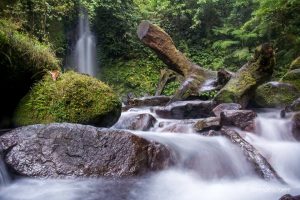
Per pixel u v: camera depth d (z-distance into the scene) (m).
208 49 17.03
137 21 16.53
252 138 5.16
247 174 4.14
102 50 15.88
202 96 8.92
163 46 9.67
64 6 10.84
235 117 5.34
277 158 4.71
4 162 3.62
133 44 16.30
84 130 3.84
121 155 3.71
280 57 12.44
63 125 3.87
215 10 17.05
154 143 3.91
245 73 7.65
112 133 3.83
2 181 3.54
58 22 12.73
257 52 7.61
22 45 4.86
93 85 5.01
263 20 12.56
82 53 14.59
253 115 5.45
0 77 4.71
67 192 3.35
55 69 5.37
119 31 16.09
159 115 7.45
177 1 17.39
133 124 6.09
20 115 4.93
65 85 4.91
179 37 17.31
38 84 5.09
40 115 4.83
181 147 4.22
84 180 3.55
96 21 15.55
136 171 3.65
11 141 3.74
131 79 15.38
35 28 9.53
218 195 3.56
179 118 7.34
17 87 5.05
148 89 15.17
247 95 7.54
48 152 3.68
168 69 11.12
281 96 8.09
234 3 16.53
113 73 15.56
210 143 4.56
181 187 3.70
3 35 4.55
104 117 4.95
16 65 4.77
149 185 3.61
